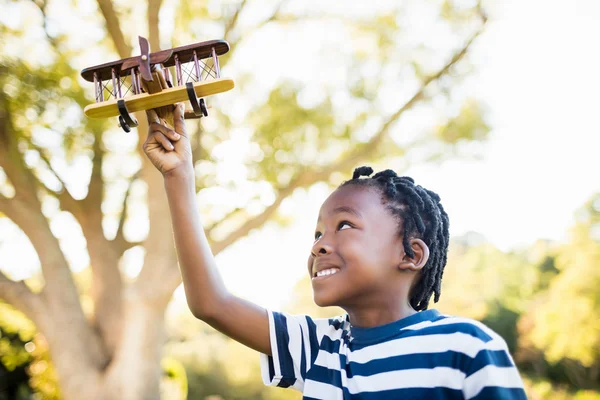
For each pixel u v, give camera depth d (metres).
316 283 1.16
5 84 5.89
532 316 15.52
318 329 1.28
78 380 6.40
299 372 1.22
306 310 12.53
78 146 7.01
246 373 12.25
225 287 1.25
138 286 6.50
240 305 1.25
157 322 6.51
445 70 7.08
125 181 7.76
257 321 1.24
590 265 14.16
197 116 1.21
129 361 6.39
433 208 1.23
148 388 6.44
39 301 6.64
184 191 1.19
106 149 7.23
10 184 6.59
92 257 7.23
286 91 7.21
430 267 1.22
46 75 5.99
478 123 7.18
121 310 7.00
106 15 6.20
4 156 6.37
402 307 1.17
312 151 7.27
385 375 1.06
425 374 1.03
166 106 1.19
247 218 7.45
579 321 14.09
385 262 1.15
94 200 7.34
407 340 1.08
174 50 1.10
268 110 7.22
